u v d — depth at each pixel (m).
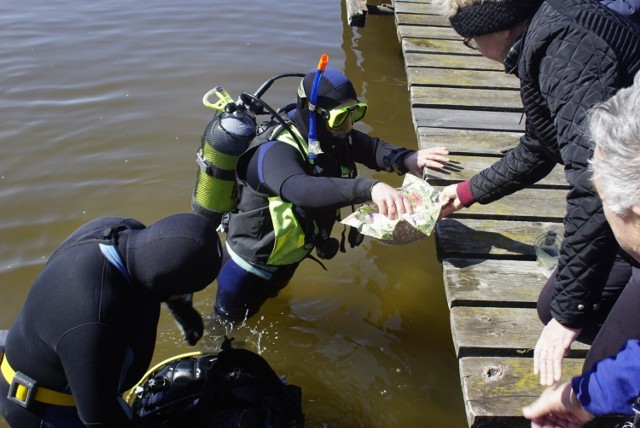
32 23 7.13
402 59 6.99
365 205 3.12
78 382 2.09
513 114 4.62
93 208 4.51
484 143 4.17
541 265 3.23
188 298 2.48
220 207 3.28
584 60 2.00
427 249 4.42
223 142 3.11
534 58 2.14
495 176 3.01
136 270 2.13
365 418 3.25
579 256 2.09
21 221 4.34
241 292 3.32
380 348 3.64
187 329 2.60
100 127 5.34
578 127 1.99
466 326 2.89
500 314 2.97
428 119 4.47
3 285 3.86
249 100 3.16
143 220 4.43
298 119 3.06
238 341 3.59
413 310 3.91
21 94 5.72
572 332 2.27
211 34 7.06
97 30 7.04
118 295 2.12
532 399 2.57
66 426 2.30
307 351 3.60
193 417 2.63
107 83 5.97
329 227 3.24
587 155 1.97
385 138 5.65
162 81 6.05
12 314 3.68
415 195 3.10
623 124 1.49
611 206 1.53
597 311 2.51
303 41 7.10
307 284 4.05
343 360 3.56
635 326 2.08
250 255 3.21
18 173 4.77
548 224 3.52
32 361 2.23
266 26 7.38
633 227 1.54
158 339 3.58
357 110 3.00
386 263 4.27
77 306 2.07
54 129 5.28
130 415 2.30
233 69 6.33
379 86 6.50
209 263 2.15
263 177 2.94
